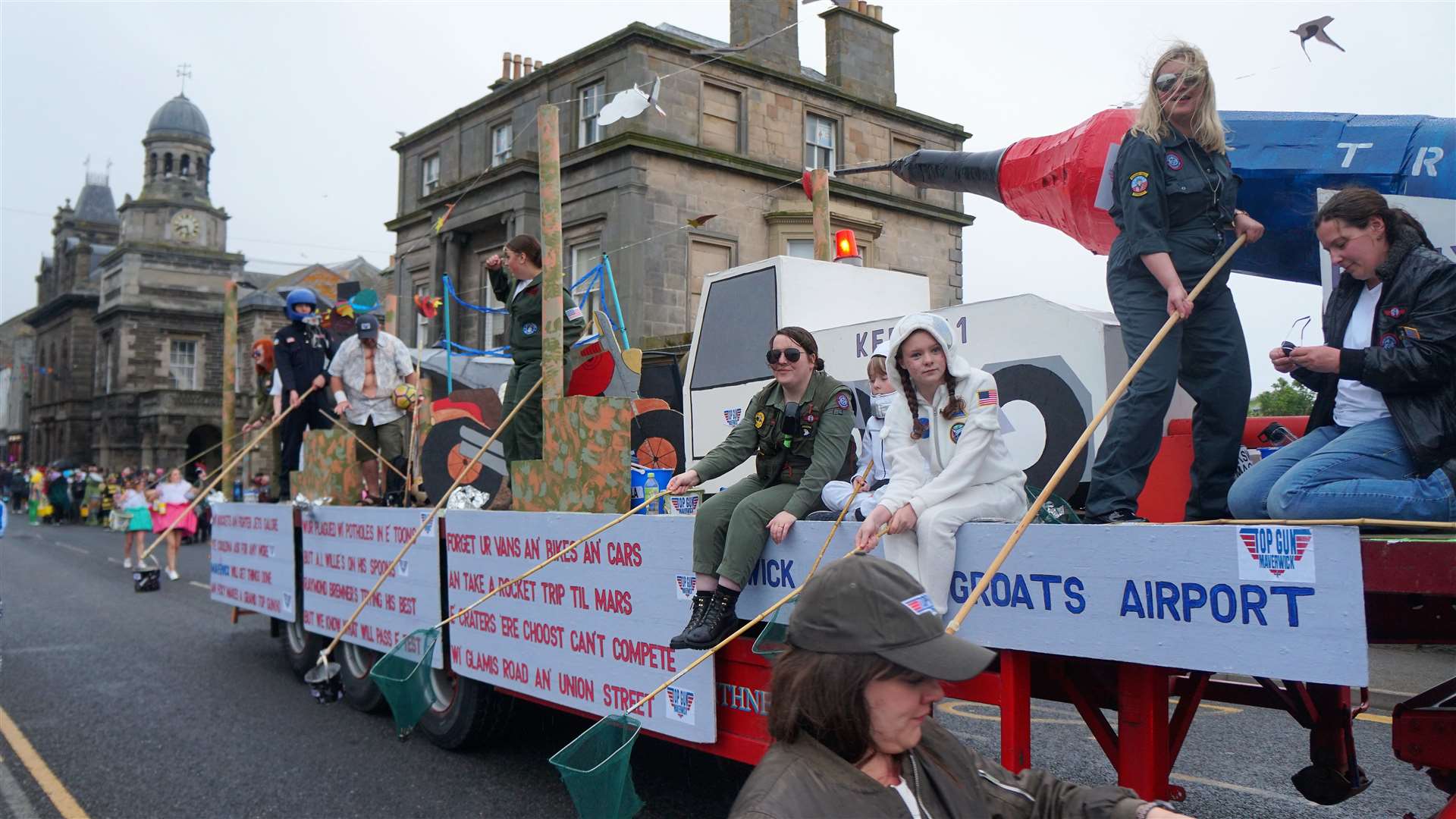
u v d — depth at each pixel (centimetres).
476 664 510
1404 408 272
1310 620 210
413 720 529
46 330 6719
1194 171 332
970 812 167
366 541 624
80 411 6059
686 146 1925
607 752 373
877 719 149
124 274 5469
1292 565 214
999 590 274
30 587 1451
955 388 300
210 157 5988
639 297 1870
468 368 1348
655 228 1902
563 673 443
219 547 875
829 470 348
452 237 2345
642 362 743
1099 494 334
